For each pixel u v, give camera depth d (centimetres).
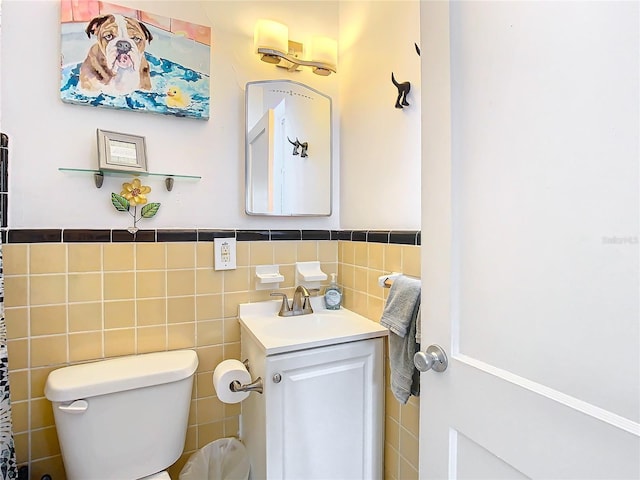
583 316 52
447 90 74
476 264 70
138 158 129
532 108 59
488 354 67
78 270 122
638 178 46
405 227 127
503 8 64
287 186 158
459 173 73
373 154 145
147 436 114
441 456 77
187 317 138
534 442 58
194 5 141
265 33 146
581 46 53
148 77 131
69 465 106
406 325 108
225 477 134
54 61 119
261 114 153
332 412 123
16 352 114
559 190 55
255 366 125
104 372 114
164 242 134
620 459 48
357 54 157
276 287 156
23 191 115
